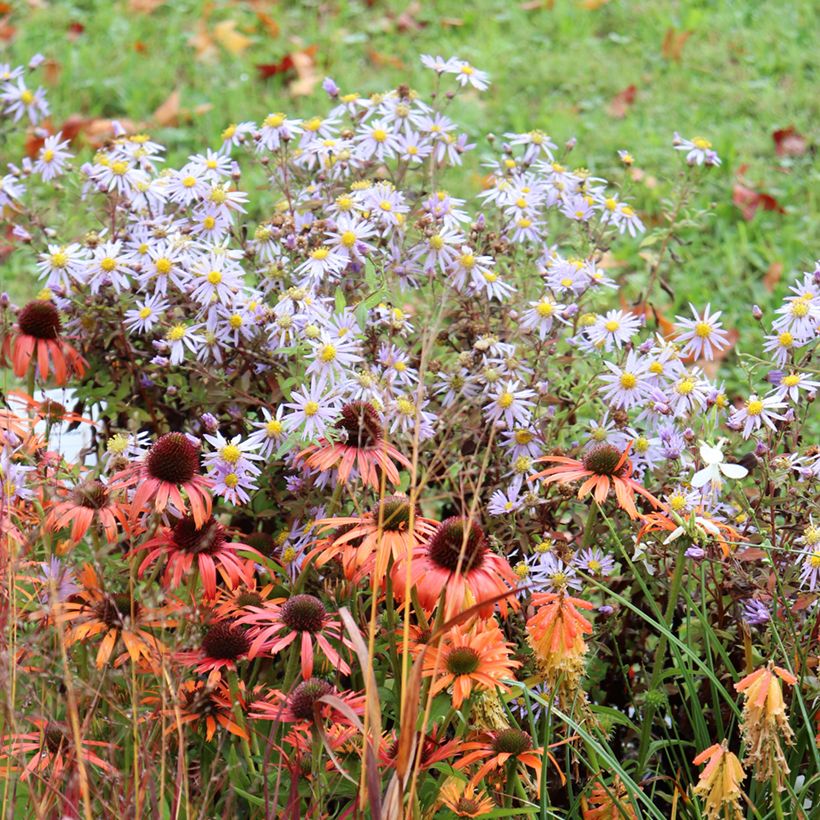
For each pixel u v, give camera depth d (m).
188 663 2.67
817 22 8.75
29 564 2.89
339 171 3.95
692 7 8.99
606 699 3.50
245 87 7.70
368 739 2.37
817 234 6.45
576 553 3.29
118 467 3.07
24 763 2.54
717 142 7.19
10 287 5.64
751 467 3.41
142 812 2.59
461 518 2.63
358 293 3.77
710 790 2.53
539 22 8.81
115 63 7.88
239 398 3.50
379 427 3.03
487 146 7.04
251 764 2.70
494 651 2.62
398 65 8.00
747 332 5.66
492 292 3.64
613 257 6.10
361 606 3.16
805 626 3.16
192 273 3.52
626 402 3.42
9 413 3.17
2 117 4.82
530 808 2.66
